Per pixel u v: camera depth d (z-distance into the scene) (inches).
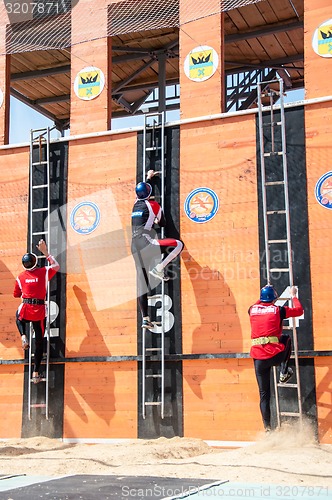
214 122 414.3
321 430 363.9
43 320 419.8
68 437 413.7
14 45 488.4
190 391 394.3
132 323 413.4
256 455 323.9
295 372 373.7
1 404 431.5
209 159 411.8
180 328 401.4
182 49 430.0
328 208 382.6
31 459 334.6
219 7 422.3
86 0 459.5
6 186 456.4
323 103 391.5
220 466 294.0
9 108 476.1
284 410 372.8
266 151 399.9
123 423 404.2
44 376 425.7
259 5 489.4
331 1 398.0
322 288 376.8
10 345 436.5
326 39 396.5
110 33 453.1
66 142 447.5
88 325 422.6
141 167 426.9
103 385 413.4
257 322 362.9
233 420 382.6
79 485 250.7
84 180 439.2
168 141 423.2
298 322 378.3
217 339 393.1
